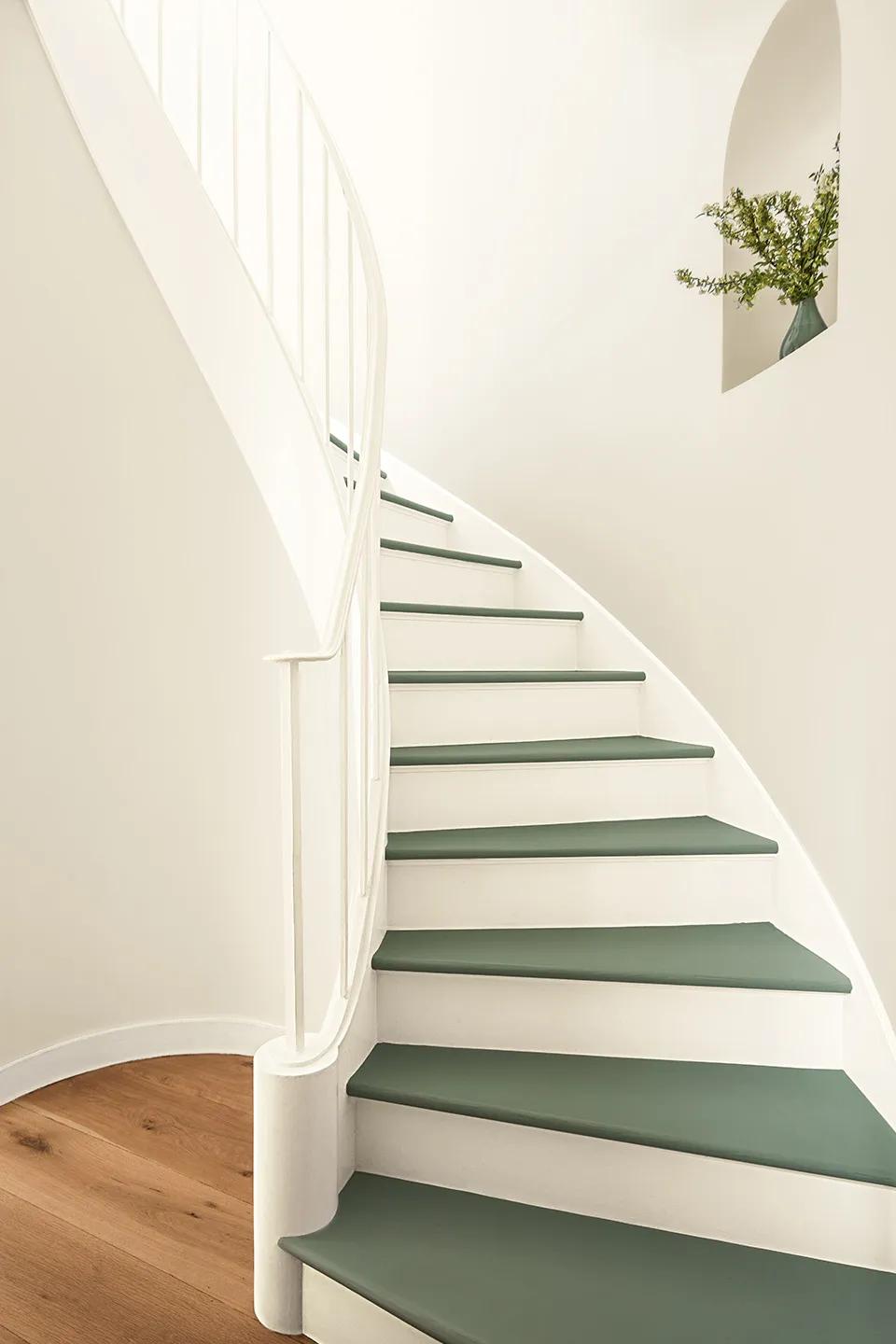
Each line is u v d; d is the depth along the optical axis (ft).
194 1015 8.64
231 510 8.35
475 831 7.27
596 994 5.95
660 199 8.91
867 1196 4.80
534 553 10.40
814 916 6.27
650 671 8.91
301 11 12.00
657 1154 5.12
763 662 7.22
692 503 8.39
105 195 8.04
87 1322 5.13
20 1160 6.75
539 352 10.33
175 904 8.51
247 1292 5.40
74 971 8.10
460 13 10.99
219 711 8.48
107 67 8.04
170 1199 6.29
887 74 5.47
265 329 7.85
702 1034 5.91
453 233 11.17
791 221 7.34
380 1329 4.74
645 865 6.80
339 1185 5.42
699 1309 4.47
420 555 9.08
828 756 6.20
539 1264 4.80
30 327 7.66
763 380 7.27
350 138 11.82
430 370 11.48
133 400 8.16
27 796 7.77
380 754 6.68
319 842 8.27
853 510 5.90
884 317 5.51
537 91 10.28
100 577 8.04
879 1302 4.53
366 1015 5.94
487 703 8.21
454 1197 5.43
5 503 7.56
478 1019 6.08
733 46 8.11
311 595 7.71
